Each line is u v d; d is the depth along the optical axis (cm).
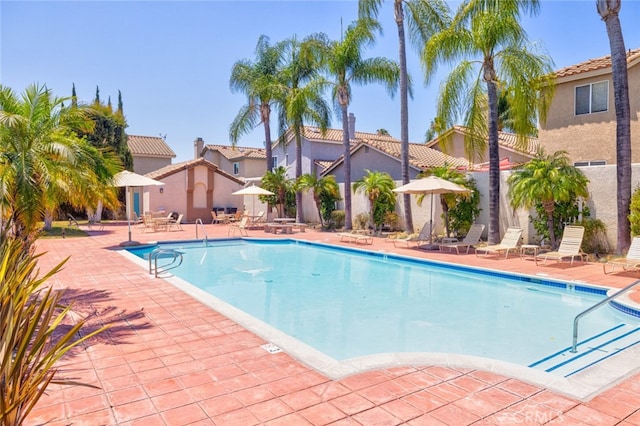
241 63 2773
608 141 1686
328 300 1002
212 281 1220
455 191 1484
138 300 803
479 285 1158
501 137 2630
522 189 1332
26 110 867
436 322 823
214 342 573
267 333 605
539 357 633
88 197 945
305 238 2030
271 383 446
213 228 2588
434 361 498
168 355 525
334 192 2411
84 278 1015
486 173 1709
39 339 262
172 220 2750
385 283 1191
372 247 1694
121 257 1366
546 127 1859
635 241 1091
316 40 2286
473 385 439
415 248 1653
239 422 369
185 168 3117
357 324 814
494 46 1488
